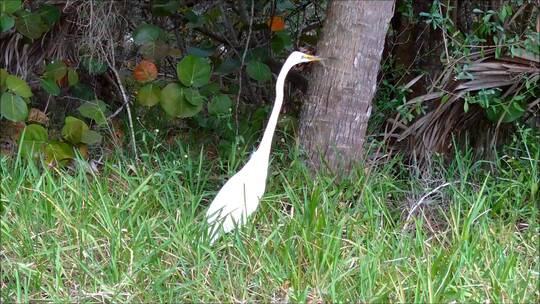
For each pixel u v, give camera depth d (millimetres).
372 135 5309
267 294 3811
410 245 4211
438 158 5270
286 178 4844
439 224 4727
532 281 3910
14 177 4621
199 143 5742
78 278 3916
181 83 5035
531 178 4738
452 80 5109
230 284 3840
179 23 5852
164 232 4312
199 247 3963
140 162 5188
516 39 4879
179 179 5047
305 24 6320
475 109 5254
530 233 4367
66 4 5109
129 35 5625
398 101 5461
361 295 3738
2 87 4832
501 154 5375
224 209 4254
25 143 4902
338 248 3977
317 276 3863
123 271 3941
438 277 3898
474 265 3945
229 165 5031
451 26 5156
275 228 4176
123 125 5762
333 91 4746
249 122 5633
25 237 4062
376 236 4207
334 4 4699
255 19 5988
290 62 4512
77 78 5340
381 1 4617
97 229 4180
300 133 4930
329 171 4812
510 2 5195
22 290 3848
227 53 5945
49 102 5707
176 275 3975
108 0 5223
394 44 5809
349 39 4660
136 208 4363
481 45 5199
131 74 5781
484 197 4551
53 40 5371
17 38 5219
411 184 5031
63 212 4199
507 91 5086
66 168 5094
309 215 4281
